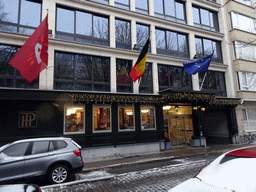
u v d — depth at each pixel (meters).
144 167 8.45
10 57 9.87
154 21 14.48
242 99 16.39
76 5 11.96
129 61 13.40
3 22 10.02
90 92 10.68
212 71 16.91
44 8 10.96
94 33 12.52
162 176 6.76
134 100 11.91
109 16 13.07
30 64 8.19
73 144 6.66
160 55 13.98
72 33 11.80
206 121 18.09
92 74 11.95
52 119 9.98
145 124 12.70
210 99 13.84
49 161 6.00
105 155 10.94
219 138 16.92
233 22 17.84
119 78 12.80
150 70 13.99
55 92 9.88
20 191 3.19
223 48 17.61
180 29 15.55
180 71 15.18
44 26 8.73
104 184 6.13
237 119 16.66
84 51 11.73
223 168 3.28
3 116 9.02
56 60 11.08
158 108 13.16
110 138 11.33
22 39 10.03
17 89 9.03
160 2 15.48
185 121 15.35
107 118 11.57
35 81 10.26
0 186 3.45
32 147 6.04
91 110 11.12
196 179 3.26
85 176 7.14
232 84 16.91
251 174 2.89
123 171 7.84
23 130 9.30
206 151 12.09
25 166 5.69
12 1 10.45
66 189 5.71
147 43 10.88
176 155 10.77
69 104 10.64
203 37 16.91
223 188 2.75
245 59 17.41
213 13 18.31
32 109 9.64
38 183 6.32
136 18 13.87
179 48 15.59
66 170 6.21
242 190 2.63
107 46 12.33
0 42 9.61
